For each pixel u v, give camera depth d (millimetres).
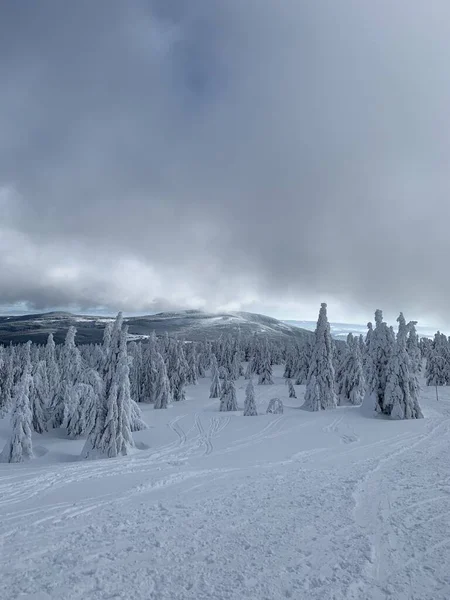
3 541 8844
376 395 40625
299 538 9039
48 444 32531
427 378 76312
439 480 14578
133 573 7289
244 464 19125
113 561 7801
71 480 15703
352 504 11766
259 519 10438
